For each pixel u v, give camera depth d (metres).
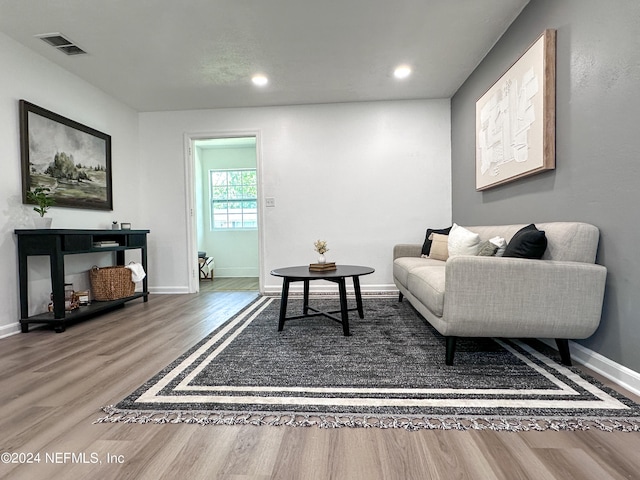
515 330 1.76
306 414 1.38
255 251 6.55
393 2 2.34
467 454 1.12
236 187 6.62
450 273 1.75
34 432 1.27
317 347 2.18
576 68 1.87
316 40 2.81
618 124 1.59
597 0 1.70
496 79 2.87
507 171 2.62
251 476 1.04
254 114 4.30
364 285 4.28
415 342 2.26
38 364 1.96
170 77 3.45
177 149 4.38
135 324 2.85
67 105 3.26
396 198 4.23
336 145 4.25
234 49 2.93
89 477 1.04
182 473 1.05
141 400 1.50
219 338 2.41
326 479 1.02
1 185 2.60
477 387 1.59
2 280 2.58
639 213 1.48
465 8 2.42
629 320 1.55
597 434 1.22
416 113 4.19
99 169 3.64
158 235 4.42
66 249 2.73
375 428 1.28
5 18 2.43
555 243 1.84
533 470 1.04
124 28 2.59
